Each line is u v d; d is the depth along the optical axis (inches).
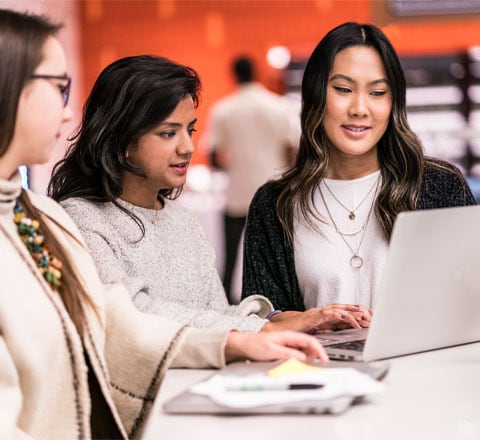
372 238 121.9
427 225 87.0
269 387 80.4
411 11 426.9
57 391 86.2
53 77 83.7
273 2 436.1
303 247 123.0
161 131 107.0
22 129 82.8
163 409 79.2
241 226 314.0
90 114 109.1
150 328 95.4
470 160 409.4
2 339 80.1
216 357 94.1
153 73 106.5
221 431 74.4
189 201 392.8
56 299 87.4
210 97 442.9
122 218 108.7
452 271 92.1
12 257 83.9
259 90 311.1
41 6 251.6
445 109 424.2
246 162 310.2
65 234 94.4
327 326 107.6
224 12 438.3
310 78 120.1
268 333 94.4
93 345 90.7
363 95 117.8
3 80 81.1
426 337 95.5
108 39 438.9
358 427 74.8
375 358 92.7
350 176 123.4
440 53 424.8
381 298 88.9
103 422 95.0
